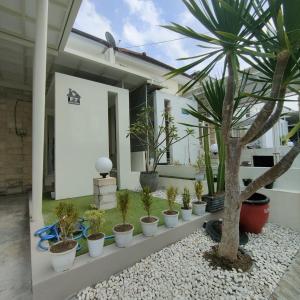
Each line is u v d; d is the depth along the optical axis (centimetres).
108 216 279
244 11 133
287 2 112
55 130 394
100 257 167
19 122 561
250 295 151
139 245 195
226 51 144
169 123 530
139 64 723
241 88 200
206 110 205
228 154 182
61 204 182
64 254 147
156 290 156
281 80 138
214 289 157
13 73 500
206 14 142
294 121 530
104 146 456
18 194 532
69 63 470
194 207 285
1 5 277
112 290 156
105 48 620
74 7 288
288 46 115
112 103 583
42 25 234
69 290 149
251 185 174
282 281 169
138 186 515
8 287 168
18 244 247
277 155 461
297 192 277
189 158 654
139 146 566
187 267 184
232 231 185
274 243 234
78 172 416
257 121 155
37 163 263
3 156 532
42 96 256
